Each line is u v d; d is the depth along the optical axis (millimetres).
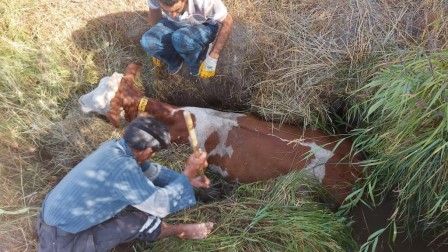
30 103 3727
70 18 4059
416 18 3584
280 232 3090
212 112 3693
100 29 4086
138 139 2547
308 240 3059
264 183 3443
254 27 3828
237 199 3346
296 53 3738
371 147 3223
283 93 3756
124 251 3143
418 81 2758
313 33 3754
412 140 2891
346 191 3340
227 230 3152
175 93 4090
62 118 3855
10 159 3467
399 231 3303
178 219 3234
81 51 4051
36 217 3168
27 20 4000
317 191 3328
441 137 2703
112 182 2523
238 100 3998
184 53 3510
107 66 4059
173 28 3523
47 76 3852
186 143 3656
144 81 4059
